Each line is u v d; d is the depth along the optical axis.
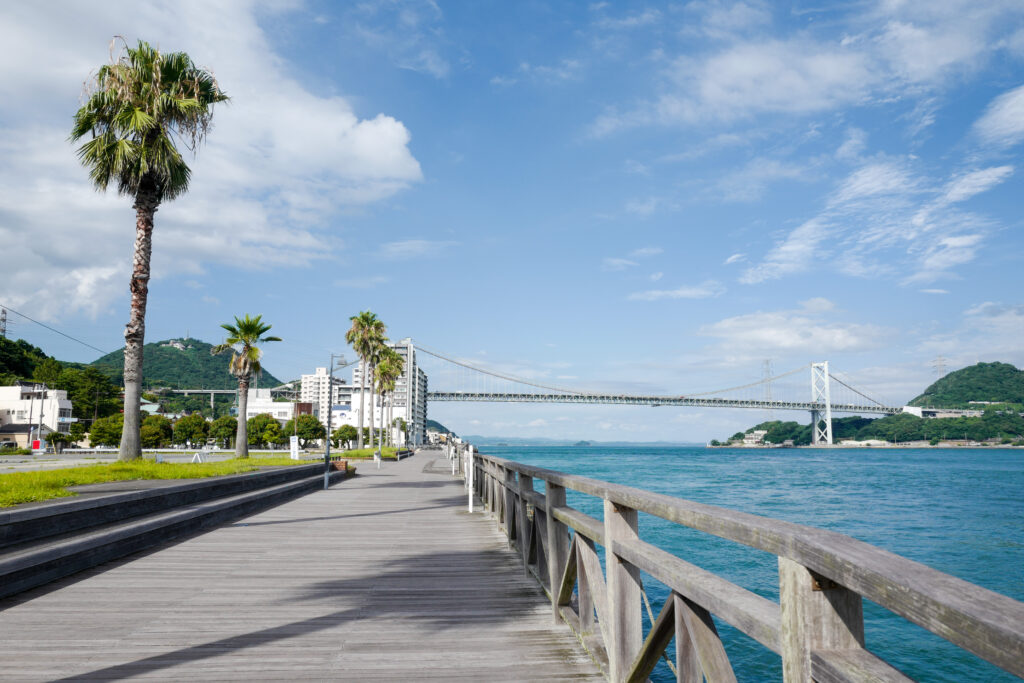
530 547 6.07
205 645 4.05
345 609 4.94
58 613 4.78
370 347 52.75
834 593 1.38
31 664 3.69
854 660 1.26
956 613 0.91
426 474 26.20
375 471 28.70
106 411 110.31
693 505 2.17
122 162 14.25
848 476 60.56
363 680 3.47
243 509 11.34
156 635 4.25
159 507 8.83
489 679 3.49
